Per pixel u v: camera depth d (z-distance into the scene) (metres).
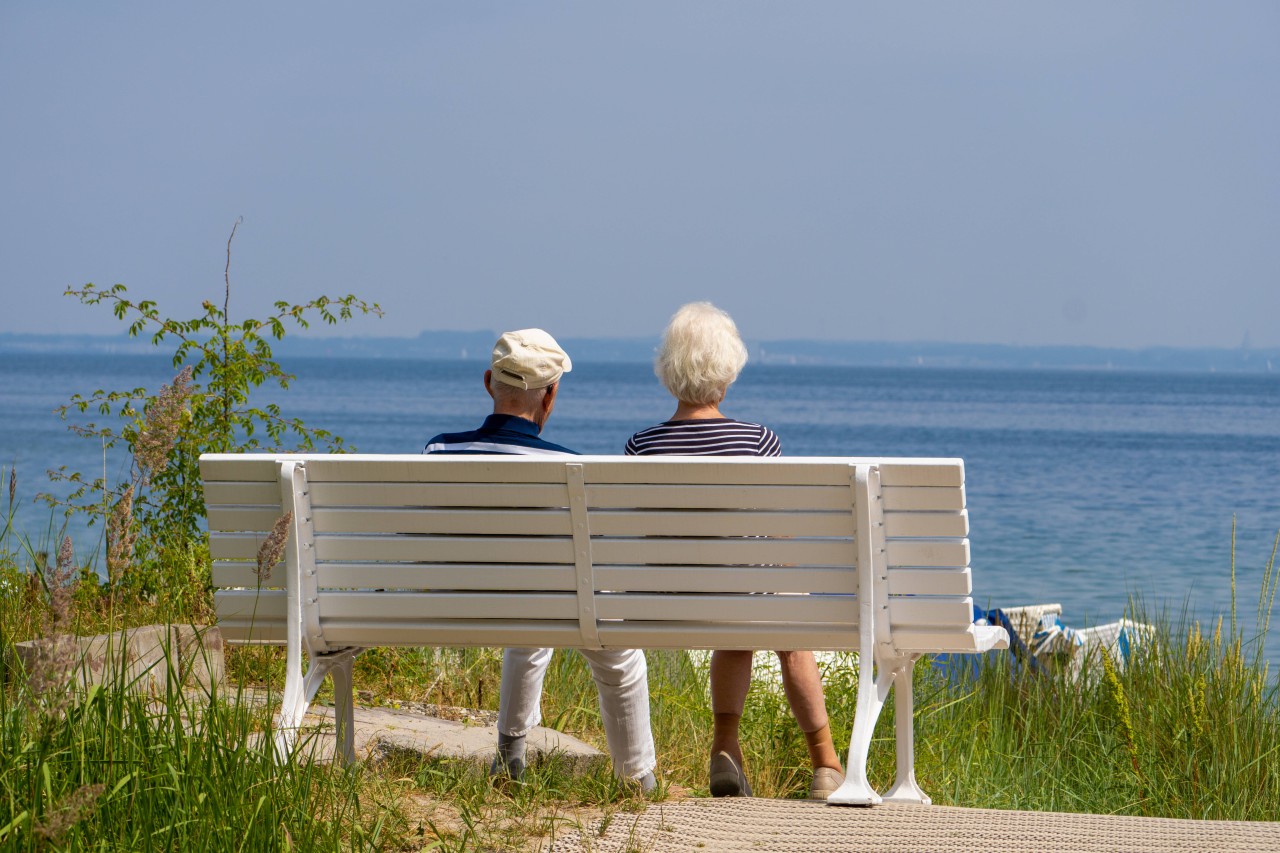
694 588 7.25
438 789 7.64
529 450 7.95
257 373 12.52
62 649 5.46
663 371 8.06
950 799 9.54
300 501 7.52
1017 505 73.81
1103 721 11.71
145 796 5.69
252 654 10.20
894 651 7.30
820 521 7.06
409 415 187.88
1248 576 42.22
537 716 8.41
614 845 6.38
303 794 6.12
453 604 7.54
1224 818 9.70
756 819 6.75
